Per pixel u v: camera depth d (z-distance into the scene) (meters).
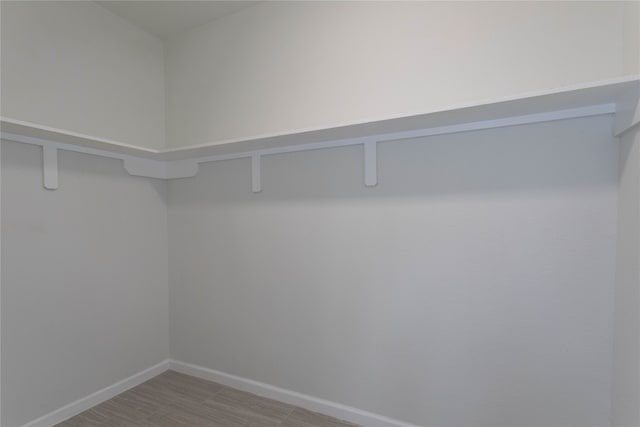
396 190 1.59
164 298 2.29
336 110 1.74
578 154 1.26
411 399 1.58
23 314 1.57
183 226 2.25
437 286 1.52
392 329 1.62
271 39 1.93
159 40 2.30
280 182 1.89
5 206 1.52
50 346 1.67
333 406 1.75
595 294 1.24
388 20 1.61
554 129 1.29
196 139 2.19
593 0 1.23
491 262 1.41
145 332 2.16
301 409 1.82
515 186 1.36
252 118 1.99
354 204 1.69
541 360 1.33
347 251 1.71
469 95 1.44
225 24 2.08
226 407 1.83
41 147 1.65
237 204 2.04
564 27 1.28
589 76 1.24
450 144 1.48
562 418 1.30
